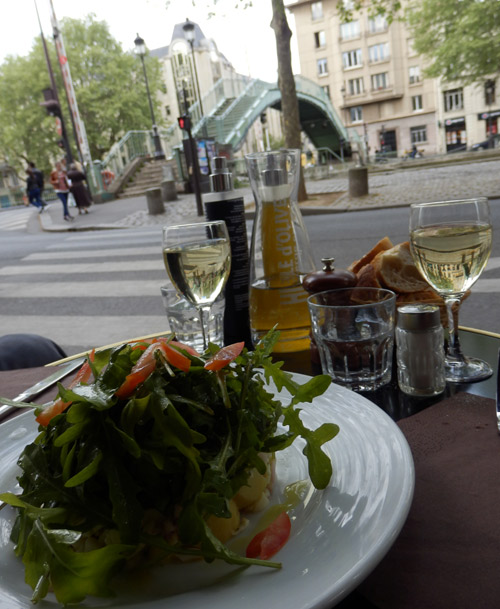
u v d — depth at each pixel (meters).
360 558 0.37
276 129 44.31
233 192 0.96
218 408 0.48
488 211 0.81
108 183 14.32
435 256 0.78
